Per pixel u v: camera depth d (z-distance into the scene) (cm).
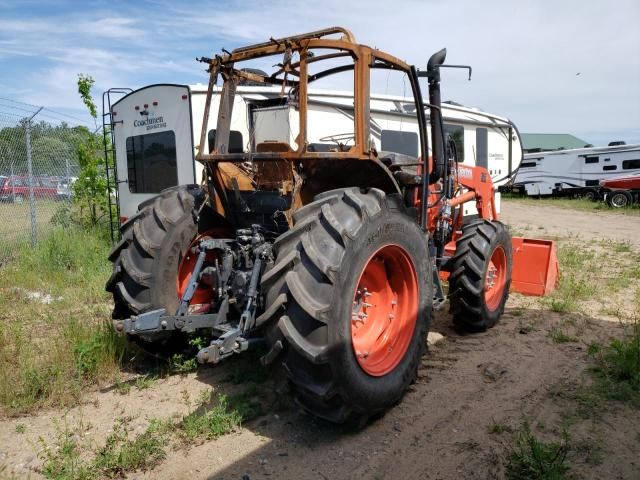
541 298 651
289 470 301
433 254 469
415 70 416
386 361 362
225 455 316
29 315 595
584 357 462
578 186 2414
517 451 317
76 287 725
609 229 1470
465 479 293
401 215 363
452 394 396
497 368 443
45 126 1093
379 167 374
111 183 1125
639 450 317
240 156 370
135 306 391
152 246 394
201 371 434
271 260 344
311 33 362
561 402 380
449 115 1186
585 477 292
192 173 783
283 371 316
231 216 418
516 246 676
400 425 351
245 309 346
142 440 320
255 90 692
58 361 425
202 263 380
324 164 368
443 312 600
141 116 858
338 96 870
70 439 333
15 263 853
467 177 631
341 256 311
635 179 2066
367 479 294
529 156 2539
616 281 739
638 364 412
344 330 310
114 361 436
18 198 1137
